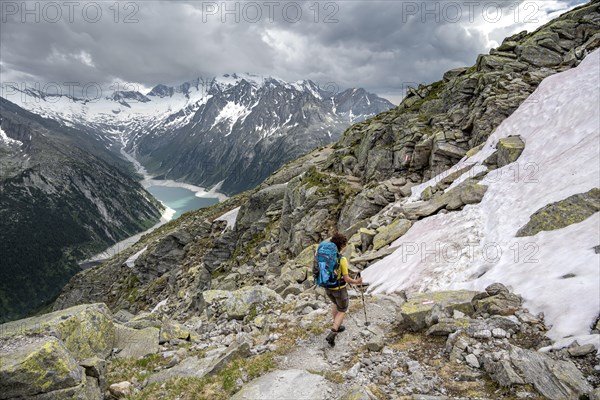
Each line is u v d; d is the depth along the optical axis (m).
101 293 82.25
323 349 10.64
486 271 12.80
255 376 9.47
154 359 11.89
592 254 10.34
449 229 17.12
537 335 8.98
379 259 18.94
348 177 33.22
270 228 42.22
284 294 18.91
